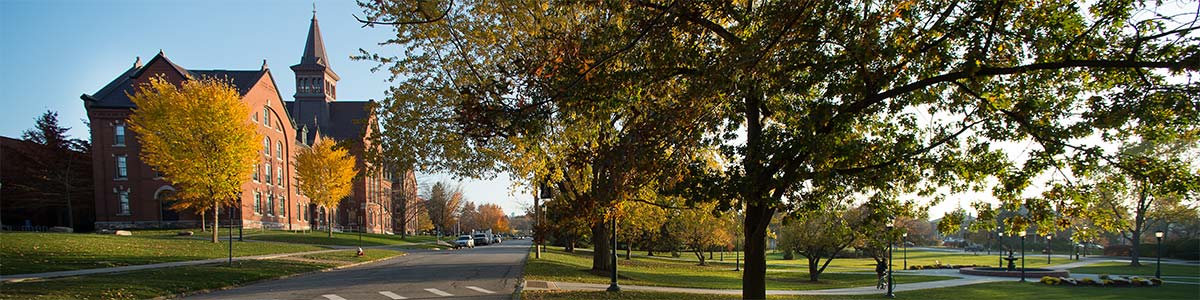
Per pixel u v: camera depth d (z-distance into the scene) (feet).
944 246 436.76
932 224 533.55
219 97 120.16
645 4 32.65
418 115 74.13
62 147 194.49
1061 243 318.65
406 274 79.71
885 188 36.68
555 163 60.95
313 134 254.27
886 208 41.47
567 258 141.28
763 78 32.55
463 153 75.87
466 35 54.34
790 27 29.32
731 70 30.04
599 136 44.96
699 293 67.26
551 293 59.11
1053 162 34.71
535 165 65.51
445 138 74.38
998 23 32.58
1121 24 32.32
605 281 77.97
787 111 38.99
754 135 41.04
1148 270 158.40
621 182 38.50
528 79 32.89
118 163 172.24
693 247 175.42
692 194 36.42
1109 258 231.09
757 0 35.63
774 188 35.81
